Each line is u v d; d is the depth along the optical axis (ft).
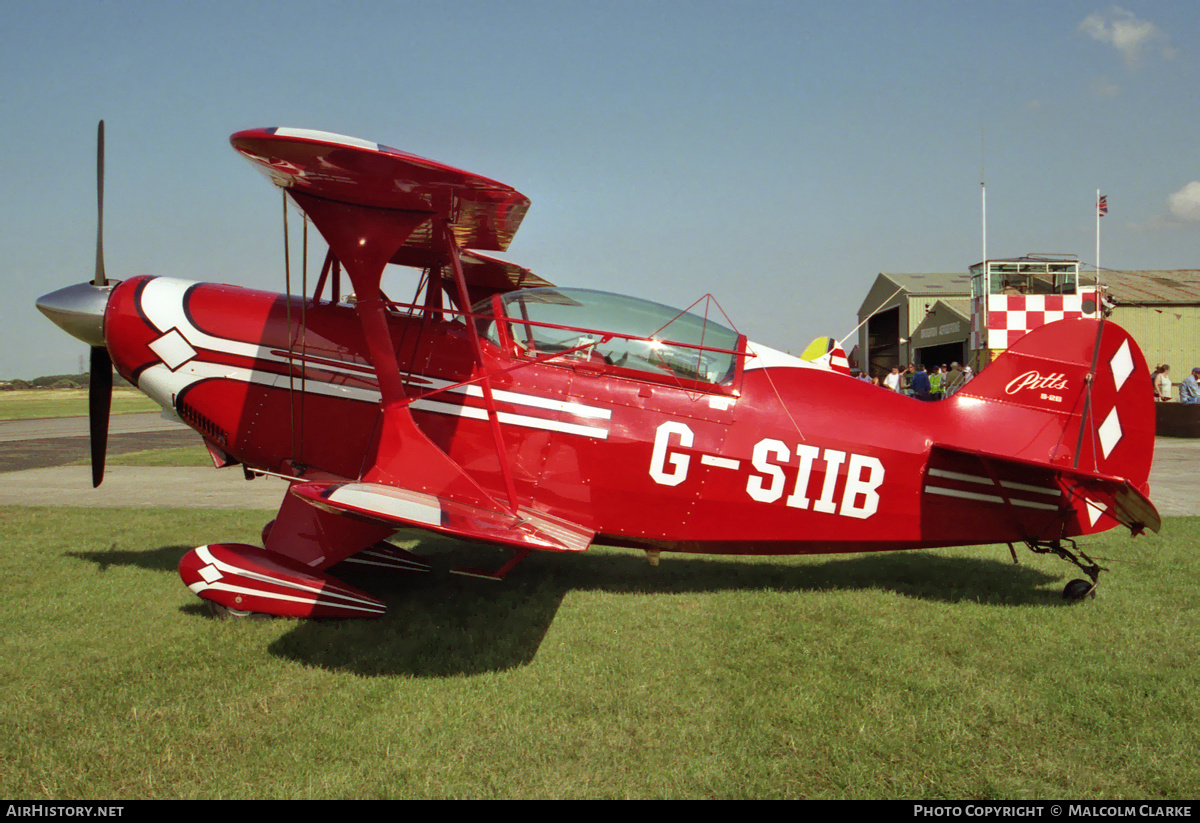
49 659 13.24
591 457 16.90
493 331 17.43
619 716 11.28
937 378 62.54
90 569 19.54
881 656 13.67
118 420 106.93
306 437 17.58
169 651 13.61
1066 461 17.81
